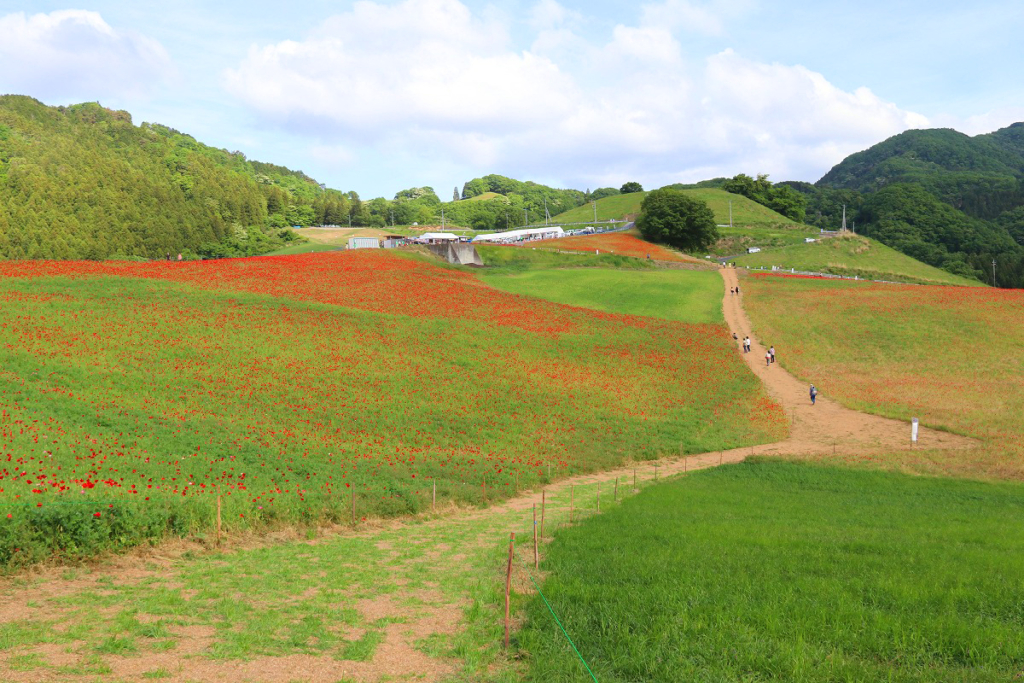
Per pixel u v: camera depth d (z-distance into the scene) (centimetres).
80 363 4150
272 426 3703
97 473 2556
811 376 6216
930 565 1733
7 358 4031
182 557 1905
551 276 9956
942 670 1104
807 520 2508
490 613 1459
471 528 2494
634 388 5497
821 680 1087
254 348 5000
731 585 1561
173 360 4503
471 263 10625
